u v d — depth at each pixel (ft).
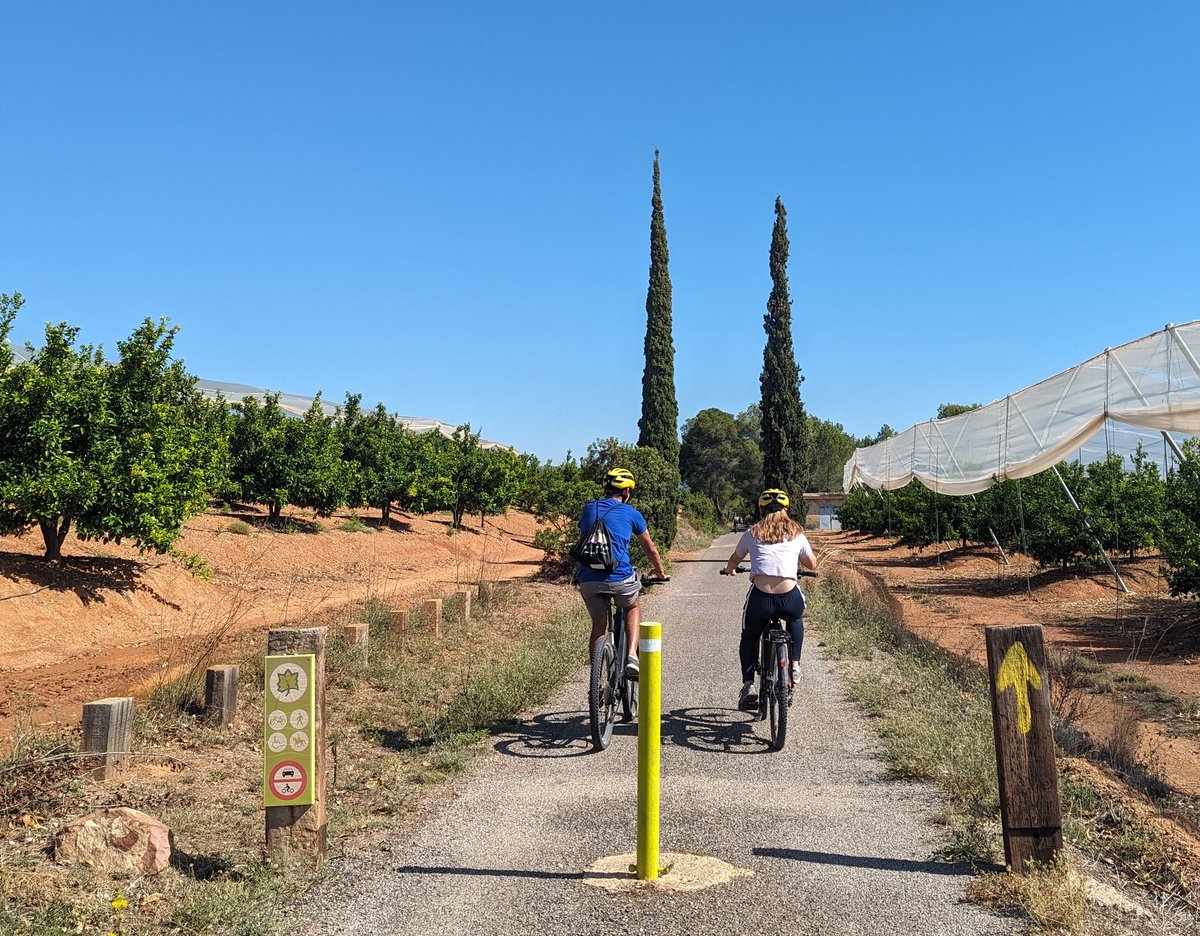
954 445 90.48
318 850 14.44
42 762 17.54
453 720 23.86
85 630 39.19
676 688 29.19
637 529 23.13
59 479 40.93
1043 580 72.43
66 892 13.21
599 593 22.77
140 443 44.14
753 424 328.90
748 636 23.04
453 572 76.84
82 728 19.16
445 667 31.60
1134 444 77.05
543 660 31.58
